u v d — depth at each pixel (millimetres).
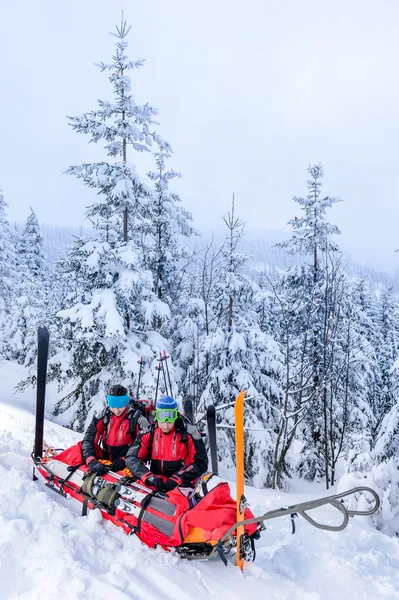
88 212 13820
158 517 4004
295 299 16031
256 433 13688
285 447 12742
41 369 5469
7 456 5660
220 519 3766
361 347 16188
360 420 15484
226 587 3465
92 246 12156
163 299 16953
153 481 4285
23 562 3549
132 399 5453
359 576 3871
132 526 4086
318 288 15445
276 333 21844
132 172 12641
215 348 13719
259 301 14992
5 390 17750
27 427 8148
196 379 13766
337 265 13945
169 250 17109
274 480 12555
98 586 3264
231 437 13727
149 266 16734
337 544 4773
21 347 26016
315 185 16047
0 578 3344
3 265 27750
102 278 12516
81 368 12773
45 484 5074
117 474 4672
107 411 5195
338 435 15055
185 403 6570
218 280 15109
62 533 3852
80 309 11992
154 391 11750
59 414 13789
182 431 4652
